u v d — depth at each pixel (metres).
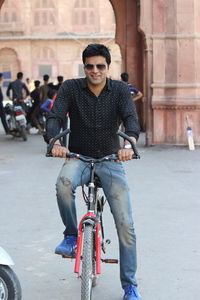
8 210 8.35
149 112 16.27
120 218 4.69
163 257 6.11
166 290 5.19
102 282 5.41
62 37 54.16
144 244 6.57
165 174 11.46
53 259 6.07
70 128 4.84
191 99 16.02
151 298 5.00
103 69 4.57
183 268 5.76
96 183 4.79
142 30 16.08
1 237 6.91
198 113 16.11
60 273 5.65
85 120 4.73
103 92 4.70
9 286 4.20
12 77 55.03
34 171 12.00
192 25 16.00
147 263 5.92
